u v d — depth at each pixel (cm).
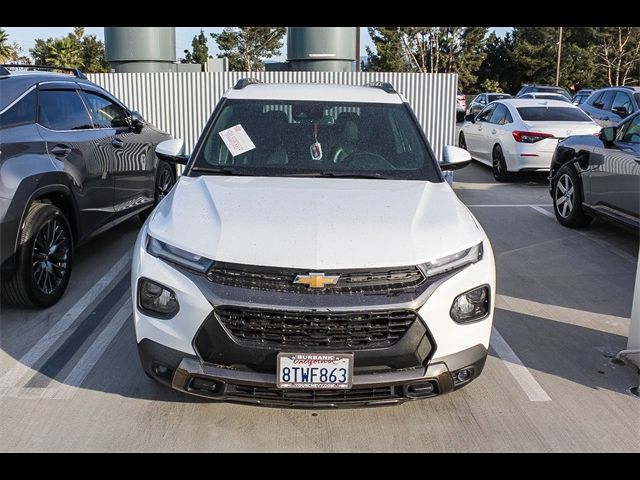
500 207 923
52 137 501
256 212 335
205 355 301
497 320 490
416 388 306
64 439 321
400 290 301
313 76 1181
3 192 423
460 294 313
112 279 561
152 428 332
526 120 1120
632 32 5772
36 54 5506
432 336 303
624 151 650
